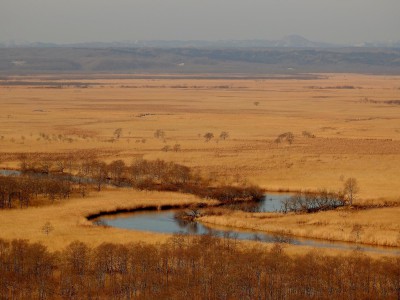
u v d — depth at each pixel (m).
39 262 113.06
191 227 154.75
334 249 130.62
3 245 122.56
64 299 100.81
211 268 110.94
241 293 103.19
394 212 165.75
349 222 155.38
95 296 102.12
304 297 100.75
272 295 102.94
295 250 127.62
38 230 145.00
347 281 106.75
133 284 106.12
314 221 156.88
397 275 107.19
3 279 106.81
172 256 116.69
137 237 138.75
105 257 115.19
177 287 104.31
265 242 136.62
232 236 141.25
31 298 100.81
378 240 140.12
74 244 120.94
